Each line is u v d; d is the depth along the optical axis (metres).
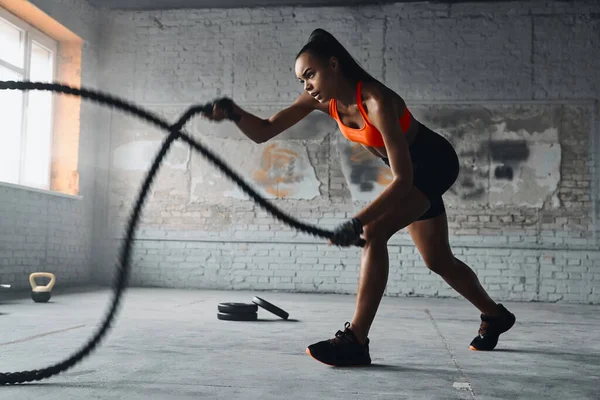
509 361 2.67
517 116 7.49
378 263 2.43
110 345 2.93
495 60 7.58
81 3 7.76
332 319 4.54
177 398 1.82
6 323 3.78
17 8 6.77
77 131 7.75
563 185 7.35
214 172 7.89
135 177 8.07
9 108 6.86
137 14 8.23
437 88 7.65
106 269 8.03
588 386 2.14
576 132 7.39
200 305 5.47
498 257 7.38
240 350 2.84
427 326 4.19
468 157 7.51
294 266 7.68
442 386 2.08
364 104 2.35
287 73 7.96
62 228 7.41
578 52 7.48
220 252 7.82
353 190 7.62
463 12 7.68
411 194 2.46
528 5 7.58
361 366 2.45
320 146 7.72
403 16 7.78
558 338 3.64
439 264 2.80
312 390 1.96
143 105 8.14
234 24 8.08
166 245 7.92
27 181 7.30
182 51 8.14
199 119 7.97
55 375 2.13
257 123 2.54
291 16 7.99
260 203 1.77
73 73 7.83
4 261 6.33
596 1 7.50
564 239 7.30
